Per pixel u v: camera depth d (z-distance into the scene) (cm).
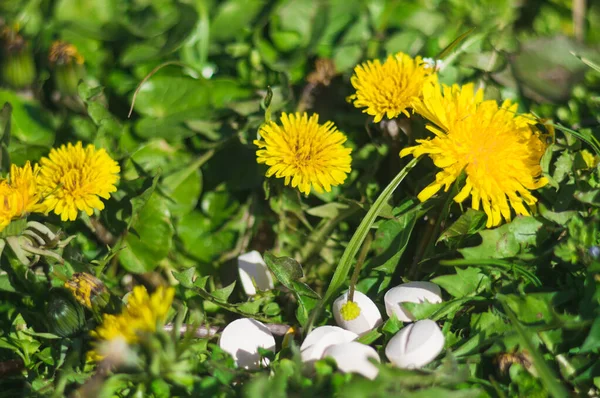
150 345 72
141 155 83
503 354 74
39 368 77
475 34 84
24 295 79
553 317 73
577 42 84
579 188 77
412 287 76
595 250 75
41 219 80
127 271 82
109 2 88
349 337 75
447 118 77
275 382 71
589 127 82
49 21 88
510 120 78
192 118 84
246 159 84
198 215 84
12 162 82
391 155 82
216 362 74
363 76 79
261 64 86
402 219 79
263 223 84
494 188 76
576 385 73
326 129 78
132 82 85
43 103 86
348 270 77
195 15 86
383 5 87
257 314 77
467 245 78
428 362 73
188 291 79
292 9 86
